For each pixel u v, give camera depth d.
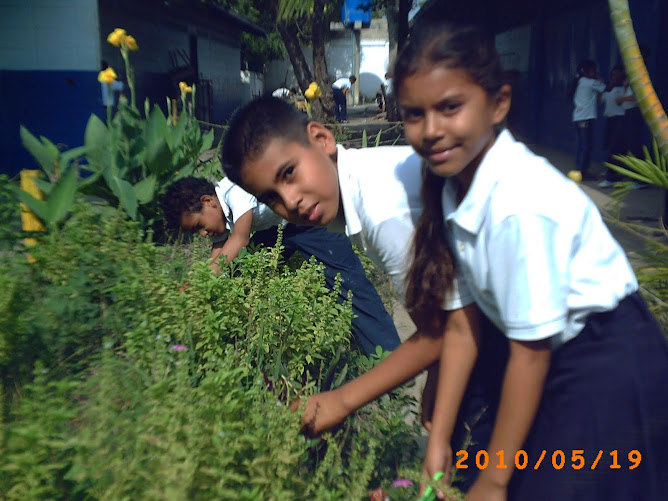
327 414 2.05
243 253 3.34
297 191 1.85
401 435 2.22
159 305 2.57
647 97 2.47
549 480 1.75
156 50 17.08
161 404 1.64
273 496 1.56
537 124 16.44
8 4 11.63
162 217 4.70
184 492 1.40
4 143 11.87
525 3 15.47
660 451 1.70
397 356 2.00
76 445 1.56
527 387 1.59
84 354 2.48
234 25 24.66
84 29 11.80
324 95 10.55
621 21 2.46
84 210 3.26
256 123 1.83
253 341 2.59
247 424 1.71
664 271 2.80
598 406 1.68
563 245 1.54
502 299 1.58
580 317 1.66
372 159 1.93
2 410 2.01
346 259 3.42
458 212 1.66
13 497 1.56
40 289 2.72
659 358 1.71
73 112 11.95
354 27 35.41
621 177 9.04
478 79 1.54
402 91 1.58
